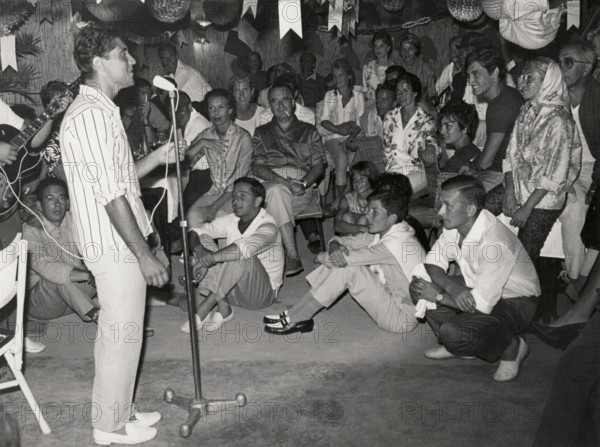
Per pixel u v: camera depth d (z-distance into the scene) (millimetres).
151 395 3568
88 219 2861
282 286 5387
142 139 5723
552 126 4000
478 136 5398
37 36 5621
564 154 4000
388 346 4172
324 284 4254
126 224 2793
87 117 2760
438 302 3818
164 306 4941
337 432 3170
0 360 3934
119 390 3043
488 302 3578
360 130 6945
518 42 4301
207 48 10125
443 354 3953
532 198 4062
